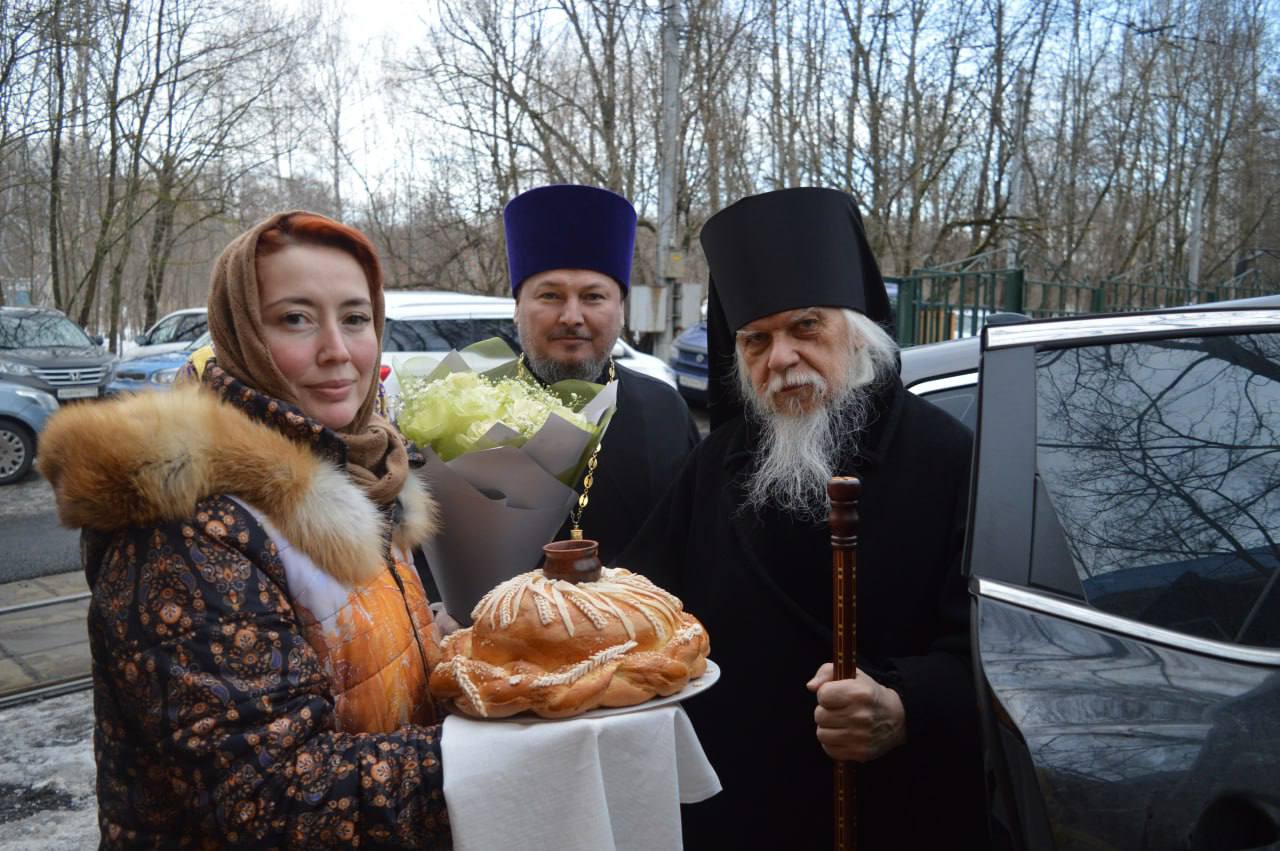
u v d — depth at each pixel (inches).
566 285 90.9
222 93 733.9
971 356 110.7
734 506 73.1
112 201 711.7
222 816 42.6
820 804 68.0
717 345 80.9
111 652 44.2
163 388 50.8
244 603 44.6
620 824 48.7
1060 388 62.6
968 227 681.6
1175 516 55.4
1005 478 60.7
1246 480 55.1
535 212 90.7
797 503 68.2
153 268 785.6
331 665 48.4
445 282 716.0
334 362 52.3
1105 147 809.5
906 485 68.4
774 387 69.9
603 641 50.9
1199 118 800.9
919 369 111.7
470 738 47.6
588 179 611.5
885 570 67.4
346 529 48.6
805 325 69.1
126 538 45.3
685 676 51.6
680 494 80.0
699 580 74.3
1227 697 48.2
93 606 45.4
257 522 46.6
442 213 700.0
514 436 68.8
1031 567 57.2
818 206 69.6
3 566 239.9
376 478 54.9
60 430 46.4
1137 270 793.6
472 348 96.2
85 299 722.2
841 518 59.6
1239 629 50.5
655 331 454.0
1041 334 65.6
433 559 73.8
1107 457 58.8
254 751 42.9
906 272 632.4
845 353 70.0
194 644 43.2
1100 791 48.8
